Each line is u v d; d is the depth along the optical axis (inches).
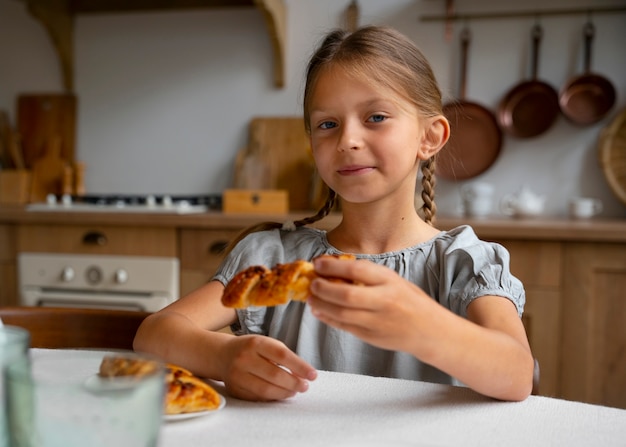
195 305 31.8
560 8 80.1
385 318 19.1
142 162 95.2
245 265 34.9
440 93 35.7
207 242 73.2
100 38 95.3
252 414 20.1
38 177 97.3
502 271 29.9
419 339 19.8
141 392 12.7
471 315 28.5
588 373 63.6
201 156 93.1
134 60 94.5
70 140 97.1
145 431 12.8
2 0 98.3
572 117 79.1
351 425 19.1
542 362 64.6
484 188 78.7
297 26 88.2
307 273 19.1
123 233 75.3
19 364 13.8
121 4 92.8
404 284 20.0
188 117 93.4
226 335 25.2
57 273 77.0
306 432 18.5
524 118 81.6
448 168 83.7
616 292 62.6
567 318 63.8
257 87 90.7
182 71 93.0
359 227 34.9
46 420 12.4
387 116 30.9
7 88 99.1
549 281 64.1
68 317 33.9
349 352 32.7
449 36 83.4
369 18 85.7
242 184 89.6
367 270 19.1
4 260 79.3
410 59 33.0
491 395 21.7
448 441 18.0
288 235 37.6
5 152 98.7
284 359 22.0
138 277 74.7
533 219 74.8
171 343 25.5
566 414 20.4
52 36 93.4
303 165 88.8
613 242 62.2
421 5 84.0
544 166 81.6
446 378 31.4
